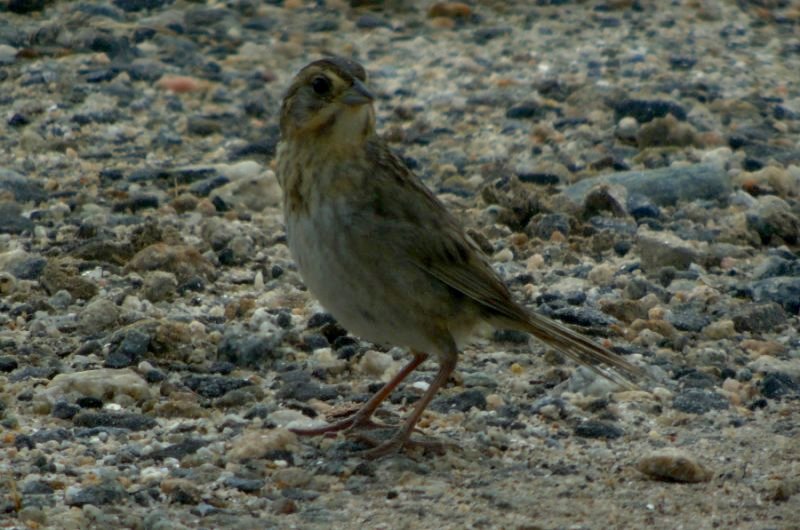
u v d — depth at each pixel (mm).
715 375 11164
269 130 17156
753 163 16594
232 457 9383
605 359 9805
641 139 16953
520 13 21422
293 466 9383
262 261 13477
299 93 9359
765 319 12320
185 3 20938
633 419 10273
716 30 21391
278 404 10438
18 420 9875
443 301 9562
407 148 16844
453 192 15562
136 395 10312
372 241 9297
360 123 9336
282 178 9539
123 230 14055
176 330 11188
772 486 9125
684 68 19844
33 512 8312
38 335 11508
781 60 20438
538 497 8969
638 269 13617
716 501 8953
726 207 15359
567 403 10469
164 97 17859
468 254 9594
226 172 15602
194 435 9797
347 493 8984
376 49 19859
